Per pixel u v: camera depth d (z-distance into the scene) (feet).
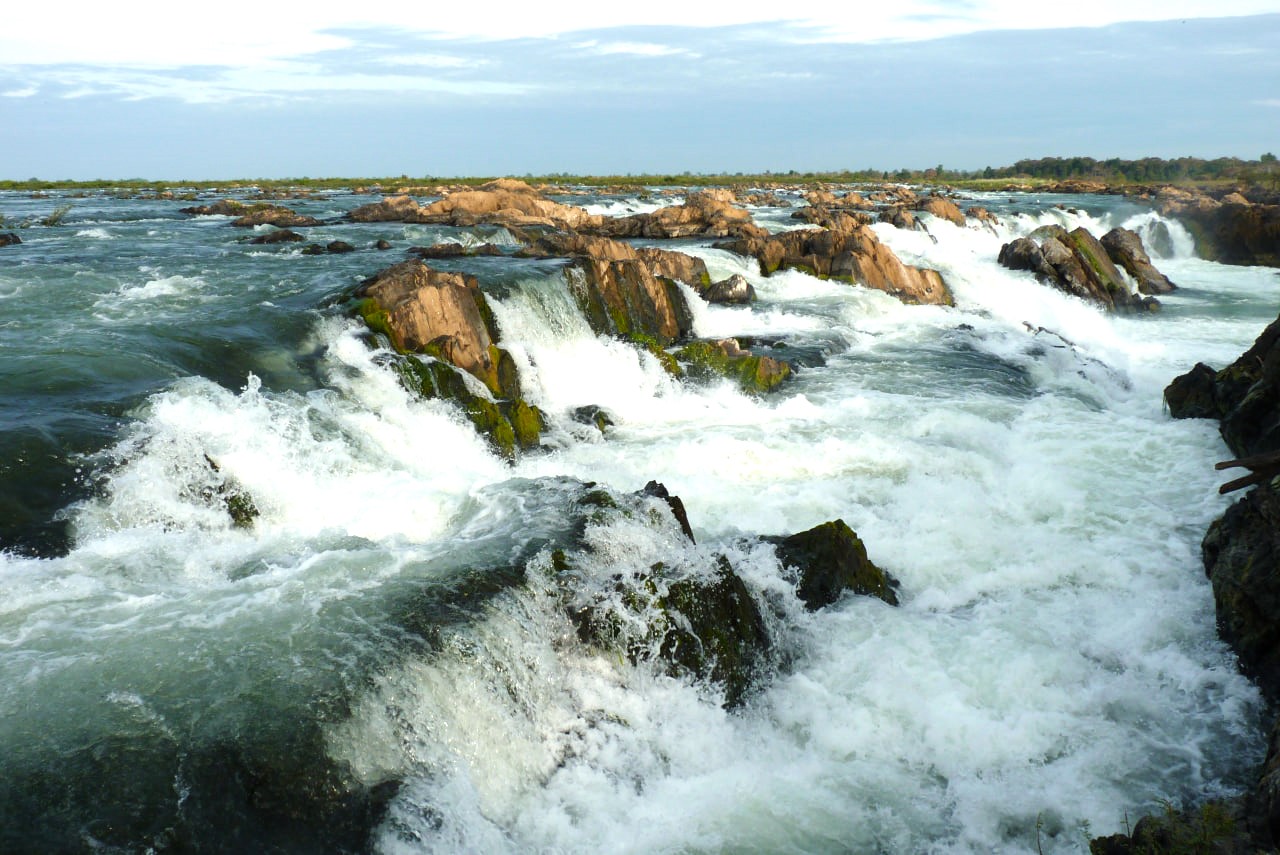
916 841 31.78
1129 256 156.76
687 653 38.96
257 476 50.88
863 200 306.55
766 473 63.72
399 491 51.98
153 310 78.79
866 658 41.91
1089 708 38.70
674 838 31.40
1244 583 41.19
